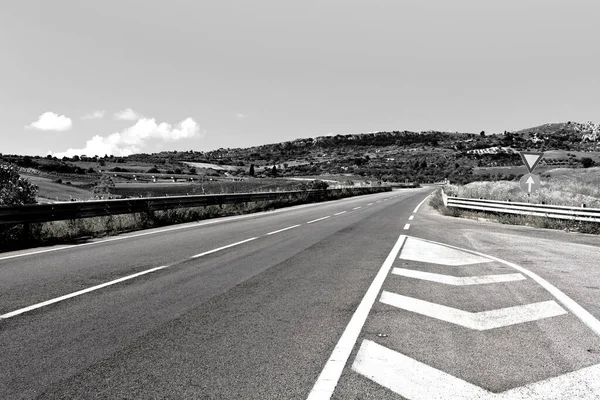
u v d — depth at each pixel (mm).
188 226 16312
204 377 3490
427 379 3455
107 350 4055
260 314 5176
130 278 7176
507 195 27891
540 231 14398
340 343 4215
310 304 5605
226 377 3488
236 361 3801
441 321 4914
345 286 6598
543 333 4512
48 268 8070
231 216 21500
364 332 4539
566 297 5898
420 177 146375
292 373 3562
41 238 12484
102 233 13852
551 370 3613
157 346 4148
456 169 165750
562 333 4512
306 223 17062
